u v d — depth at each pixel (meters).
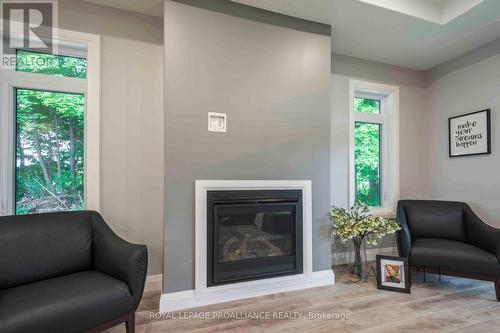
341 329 1.64
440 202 2.77
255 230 2.17
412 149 3.34
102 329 1.36
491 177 2.66
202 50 1.98
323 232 2.36
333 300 2.02
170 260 1.88
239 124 2.09
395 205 3.21
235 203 2.05
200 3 1.98
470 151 2.85
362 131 3.25
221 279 1.98
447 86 3.13
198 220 1.94
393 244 3.18
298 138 2.28
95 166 2.11
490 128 2.67
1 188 1.94
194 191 1.95
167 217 1.88
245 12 2.11
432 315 1.82
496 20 2.28
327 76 2.39
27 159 2.06
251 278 2.07
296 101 2.28
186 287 1.92
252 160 2.12
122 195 2.20
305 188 2.28
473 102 2.84
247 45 2.12
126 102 2.21
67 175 2.17
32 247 1.55
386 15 2.23
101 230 1.79
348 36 2.59
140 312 1.84
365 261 2.81
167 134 1.89
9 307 1.19
